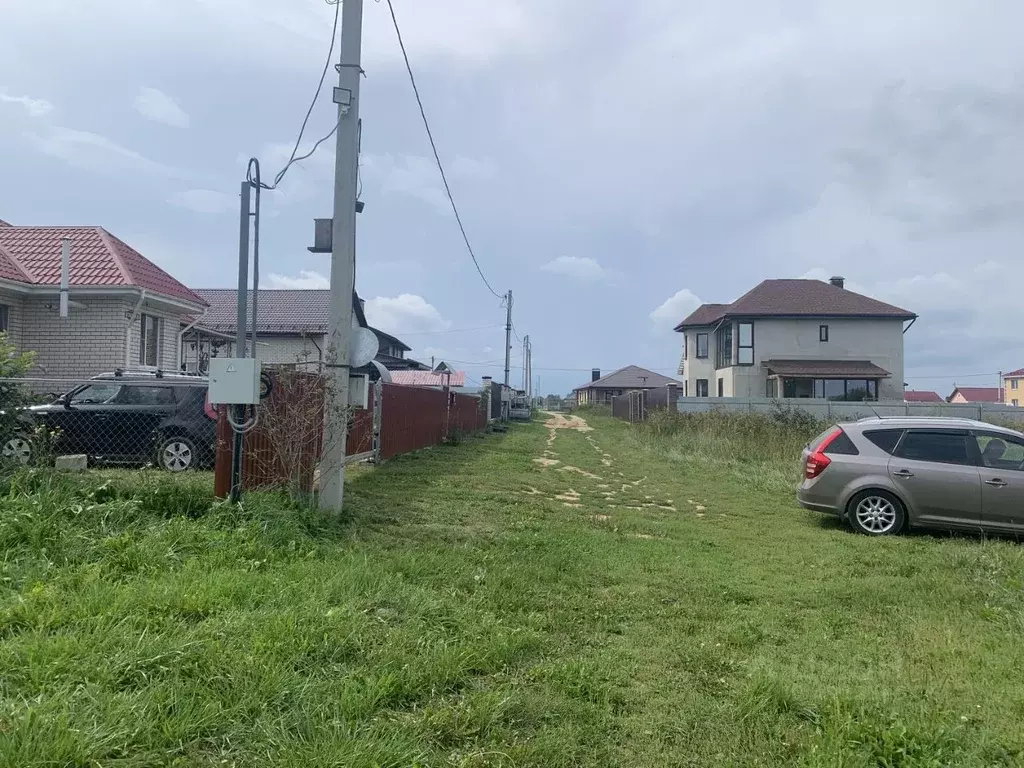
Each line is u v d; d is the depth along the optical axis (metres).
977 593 6.02
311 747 2.80
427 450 17.23
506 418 45.91
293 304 35.16
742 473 14.99
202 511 6.45
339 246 7.84
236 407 6.71
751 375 38.62
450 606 4.84
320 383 7.66
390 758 2.79
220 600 4.26
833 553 7.73
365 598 4.73
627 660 4.23
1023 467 8.78
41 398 9.44
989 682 4.04
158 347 17.64
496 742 3.08
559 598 5.48
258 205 7.89
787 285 41.50
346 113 7.92
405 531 7.41
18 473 6.22
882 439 9.27
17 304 15.27
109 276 15.57
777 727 3.39
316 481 7.98
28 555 4.77
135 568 4.84
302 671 3.52
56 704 2.85
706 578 6.43
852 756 3.04
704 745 3.22
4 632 3.60
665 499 11.91
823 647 4.66
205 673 3.31
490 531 7.82
